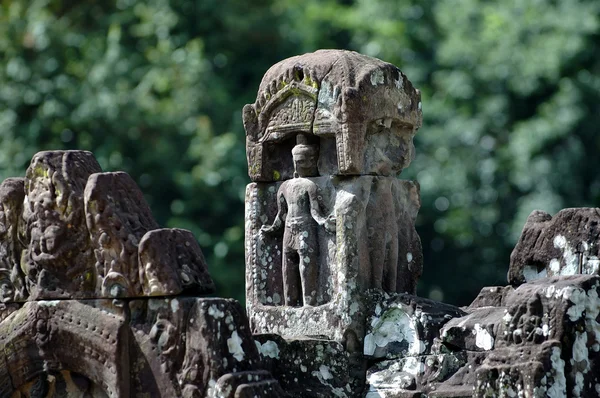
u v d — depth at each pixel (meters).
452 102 49.94
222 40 49.62
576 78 48.19
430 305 22.45
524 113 49.50
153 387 21.23
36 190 22.11
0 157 44.38
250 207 24.23
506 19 49.56
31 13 46.66
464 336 21.70
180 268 21.23
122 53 46.59
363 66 23.28
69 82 45.66
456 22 50.75
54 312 22.02
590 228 23.16
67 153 22.12
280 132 23.81
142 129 45.47
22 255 22.47
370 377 22.47
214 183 45.06
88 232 21.80
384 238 23.31
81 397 22.05
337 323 22.80
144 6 48.47
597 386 19.81
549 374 19.50
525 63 48.66
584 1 48.91
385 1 52.41
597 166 48.00
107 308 21.66
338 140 23.06
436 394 21.48
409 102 23.81
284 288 23.72
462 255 49.53
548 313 19.84
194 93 46.62
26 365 22.28
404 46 51.34
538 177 47.41
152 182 45.59
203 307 20.86
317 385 22.47
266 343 22.56
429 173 49.06
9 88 45.22
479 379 19.97
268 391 20.81
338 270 22.91
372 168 23.42
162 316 21.27
